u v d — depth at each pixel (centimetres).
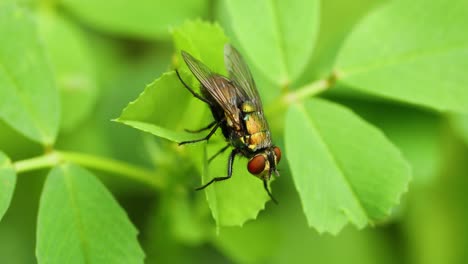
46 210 11
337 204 11
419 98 12
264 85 13
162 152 13
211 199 11
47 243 11
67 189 11
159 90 11
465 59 12
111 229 11
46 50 12
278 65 12
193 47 11
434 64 12
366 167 12
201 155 11
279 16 12
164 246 13
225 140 11
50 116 12
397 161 12
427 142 13
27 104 12
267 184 11
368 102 13
